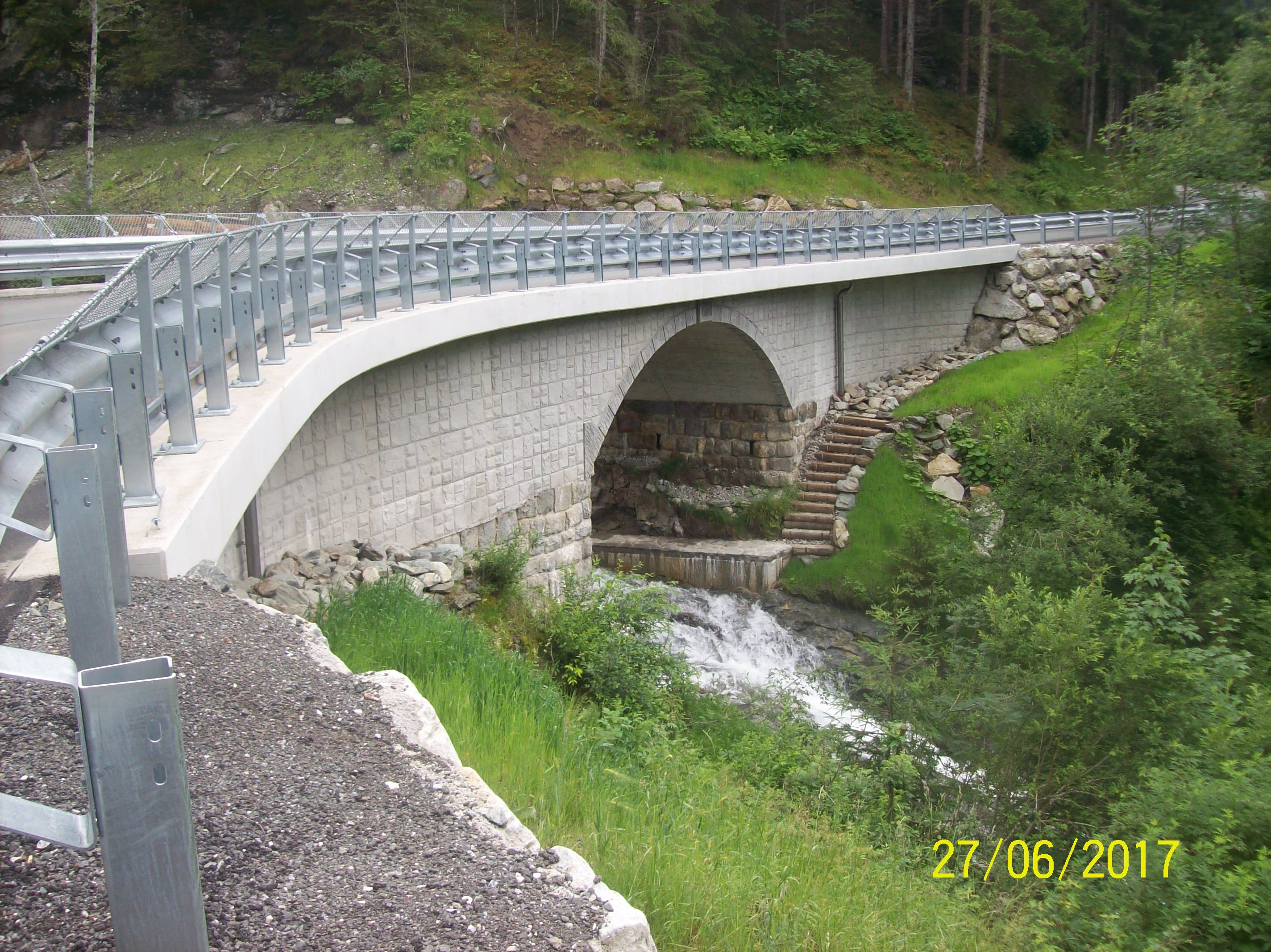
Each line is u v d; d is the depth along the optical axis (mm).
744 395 30859
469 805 5055
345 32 46219
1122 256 31625
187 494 7531
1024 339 36625
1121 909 10281
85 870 4004
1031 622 15695
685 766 11047
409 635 11484
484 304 17031
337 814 4730
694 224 24844
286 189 41344
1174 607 18094
